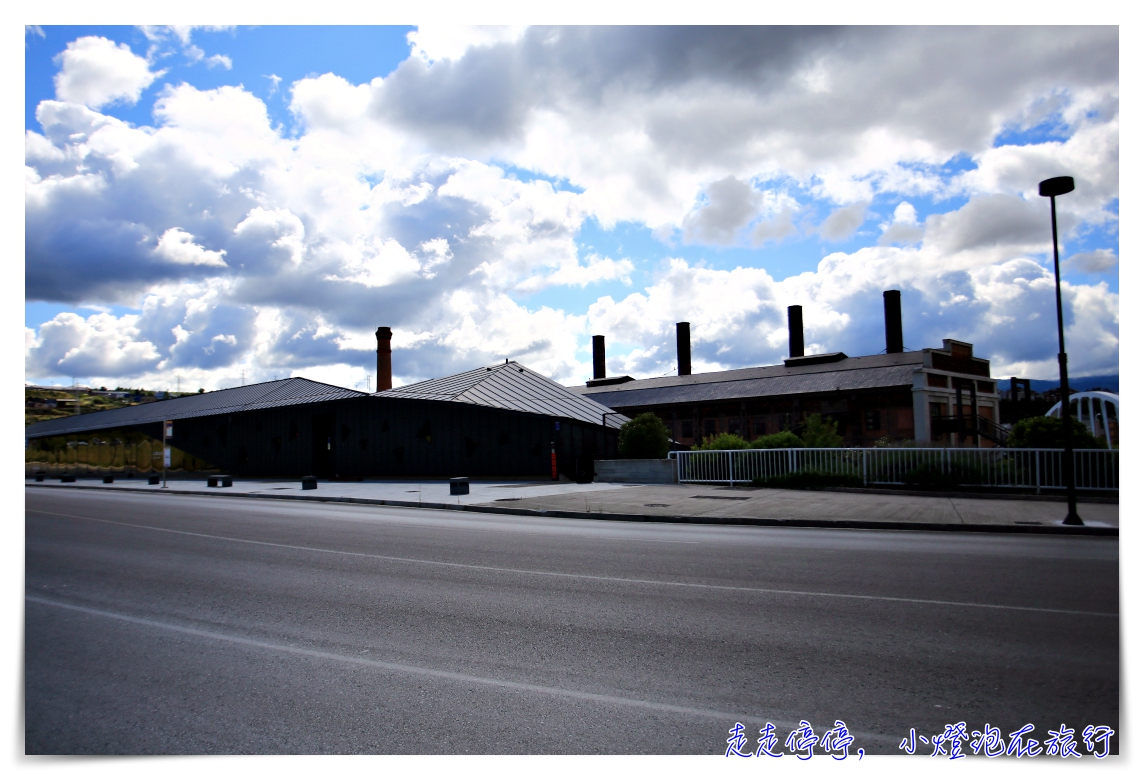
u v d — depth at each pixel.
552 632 5.80
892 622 5.98
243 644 5.61
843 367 54.34
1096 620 6.00
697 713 4.20
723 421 54.28
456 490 19.92
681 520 14.23
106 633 5.96
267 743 3.88
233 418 37.12
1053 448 17.05
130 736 4.00
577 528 12.95
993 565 8.66
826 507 15.23
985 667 4.87
